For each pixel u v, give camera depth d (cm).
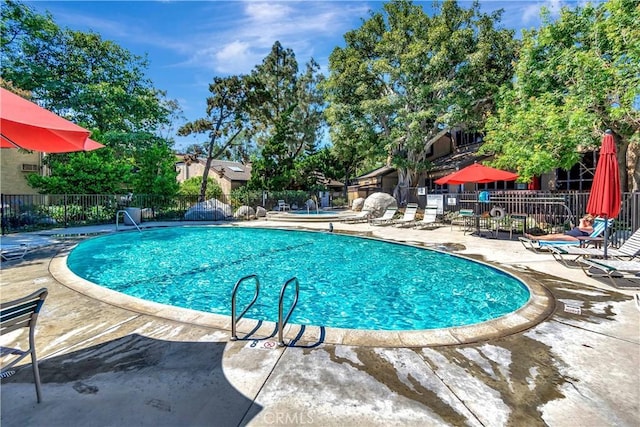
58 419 221
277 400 244
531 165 1264
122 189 1894
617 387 263
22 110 323
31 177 1581
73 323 387
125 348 326
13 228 1359
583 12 1247
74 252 938
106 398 245
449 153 2811
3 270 658
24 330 368
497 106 1888
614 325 388
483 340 348
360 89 2278
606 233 646
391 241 1068
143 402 240
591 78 1010
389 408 236
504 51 2095
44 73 1952
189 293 627
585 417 227
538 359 308
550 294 504
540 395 252
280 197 2838
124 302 459
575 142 1119
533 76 1396
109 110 2128
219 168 3506
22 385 261
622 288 535
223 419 223
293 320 496
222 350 322
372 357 311
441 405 240
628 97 916
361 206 2542
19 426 214
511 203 1353
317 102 3825
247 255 970
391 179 3161
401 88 2388
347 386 263
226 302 580
